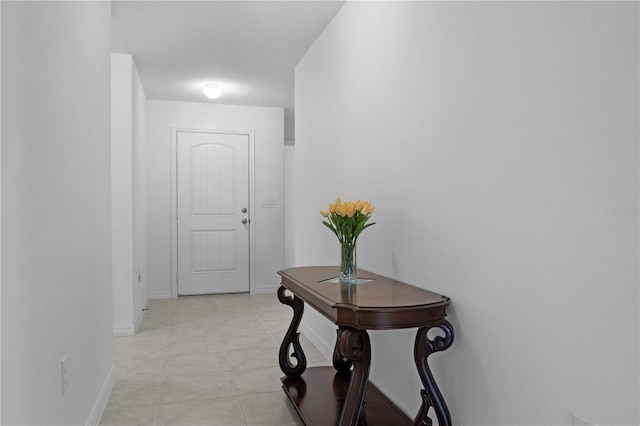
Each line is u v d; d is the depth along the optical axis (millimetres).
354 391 1732
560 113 1292
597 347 1177
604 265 1156
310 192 3855
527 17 1418
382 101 2477
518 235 1460
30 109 1396
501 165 1541
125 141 4059
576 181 1238
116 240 4031
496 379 1566
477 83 1669
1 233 1168
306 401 2363
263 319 4605
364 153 2723
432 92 1978
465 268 1747
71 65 1894
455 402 1813
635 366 1078
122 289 4016
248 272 6133
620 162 1112
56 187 1661
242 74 4672
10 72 1242
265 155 6156
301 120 4180
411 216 2170
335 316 1776
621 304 1111
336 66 3213
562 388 1288
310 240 3859
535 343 1388
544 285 1352
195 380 2920
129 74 4059
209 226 5980
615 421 1127
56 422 1631
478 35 1662
